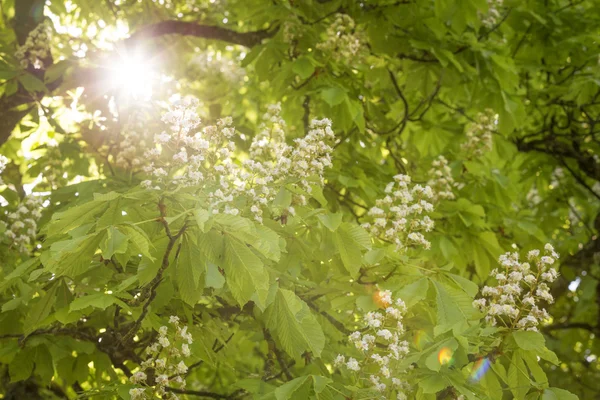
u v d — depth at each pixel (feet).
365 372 9.41
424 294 9.52
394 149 20.72
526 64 21.03
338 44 15.79
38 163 16.97
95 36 22.59
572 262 26.76
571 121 23.57
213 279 8.50
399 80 21.50
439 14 16.03
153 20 23.66
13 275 9.34
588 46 20.27
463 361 8.79
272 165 10.32
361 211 20.38
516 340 8.73
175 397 9.27
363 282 11.17
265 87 27.76
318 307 12.37
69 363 12.55
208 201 9.25
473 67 17.85
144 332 13.25
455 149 20.62
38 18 18.98
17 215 13.75
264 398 9.07
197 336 10.84
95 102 18.81
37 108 18.67
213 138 10.10
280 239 9.51
